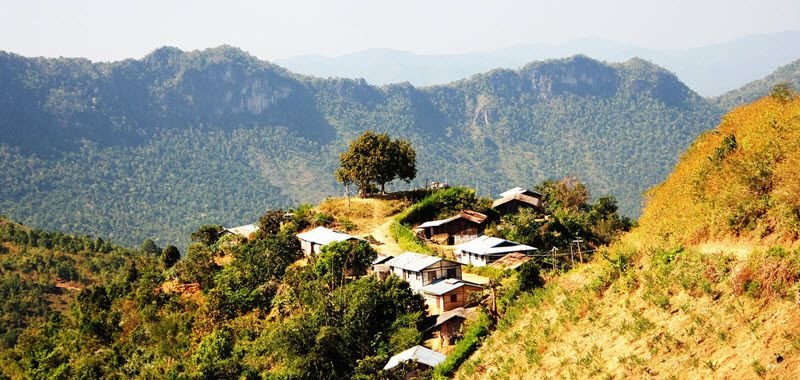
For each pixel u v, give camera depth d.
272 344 50.97
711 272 24.19
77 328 78.38
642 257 29.47
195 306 72.38
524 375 28.66
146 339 68.88
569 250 59.62
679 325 23.56
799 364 18.31
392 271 63.28
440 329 47.62
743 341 20.70
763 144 29.72
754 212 25.38
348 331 50.16
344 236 75.75
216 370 51.31
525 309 34.78
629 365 23.67
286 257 76.25
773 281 21.20
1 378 78.69
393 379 41.28
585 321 28.86
